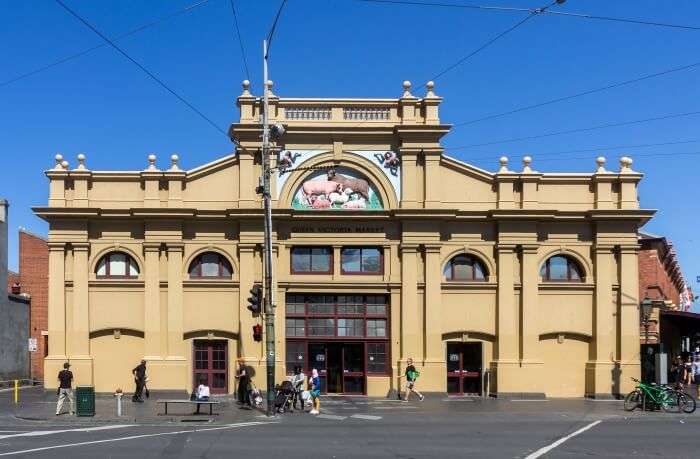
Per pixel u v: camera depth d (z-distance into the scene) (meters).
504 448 18.02
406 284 33.75
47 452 17.02
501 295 33.81
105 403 30.61
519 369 33.44
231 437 20.00
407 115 34.41
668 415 26.67
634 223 34.19
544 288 34.06
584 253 34.28
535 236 34.03
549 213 33.75
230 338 33.50
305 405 29.78
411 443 18.89
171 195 33.75
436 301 33.62
